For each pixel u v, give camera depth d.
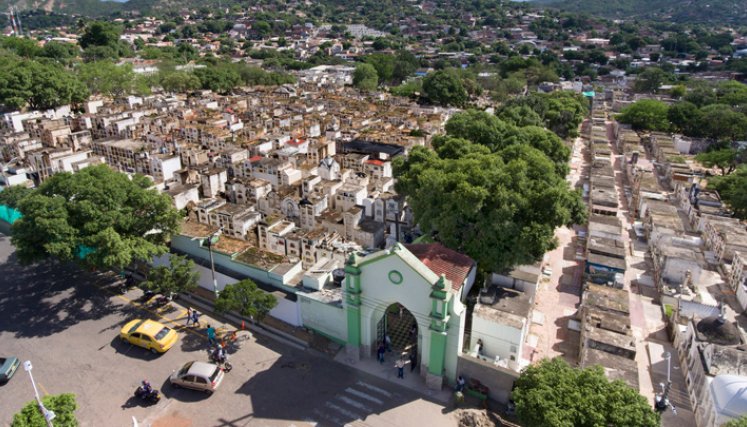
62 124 118.31
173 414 43.28
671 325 57.41
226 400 44.84
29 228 55.91
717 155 116.31
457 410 43.75
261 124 136.38
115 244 53.97
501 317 49.19
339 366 49.28
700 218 85.19
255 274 58.09
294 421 42.66
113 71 173.50
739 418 35.75
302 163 103.19
